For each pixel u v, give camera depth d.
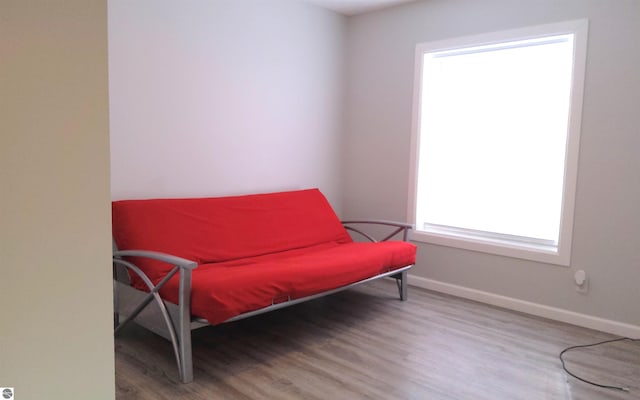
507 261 3.53
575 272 3.21
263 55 3.73
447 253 3.87
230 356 2.58
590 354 2.71
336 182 4.54
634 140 2.93
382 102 4.23
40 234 1.03
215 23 3.38
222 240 3.10
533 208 3.49
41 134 1.02
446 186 3.98
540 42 3.36
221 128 3.50
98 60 1.10
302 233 3.58
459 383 2.33
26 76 0.99
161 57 3.09
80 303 1.11
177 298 2.31
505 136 3.60
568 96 3.26
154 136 3.11
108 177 1.14
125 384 2.22
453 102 3.88
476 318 3.29
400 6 4.03
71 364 1.11
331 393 2.20
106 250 1.15
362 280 3.10
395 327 3.08
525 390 2.28
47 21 1.01
